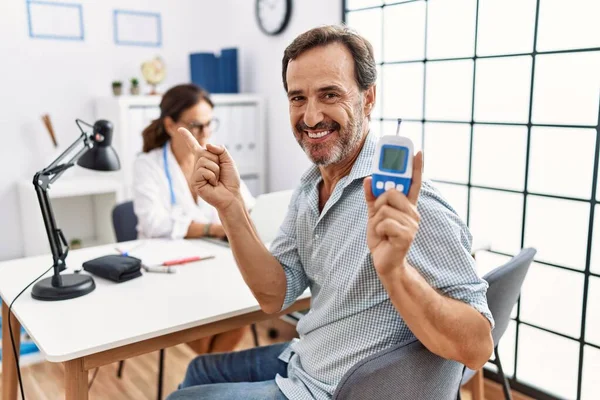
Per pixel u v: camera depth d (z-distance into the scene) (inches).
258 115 126.3
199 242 80.2
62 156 60.6
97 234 126.1
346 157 48.1
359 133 47.2
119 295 58.1
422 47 94.1
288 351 55.5
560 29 75.7
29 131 115.3
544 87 78.3
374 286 43.8
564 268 79.6
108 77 123.4
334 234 47.4
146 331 49.4
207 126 90.0
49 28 115.0
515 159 83.2
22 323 51.7
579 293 78.5
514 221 84.7
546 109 78.5
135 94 120.3
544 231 81.2
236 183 51.7
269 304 53.7
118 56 124.3
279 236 56.1
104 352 48.3
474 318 38.7
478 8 84.9
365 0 103.0
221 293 58.7
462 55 88.1
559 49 76.1
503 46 82.5
